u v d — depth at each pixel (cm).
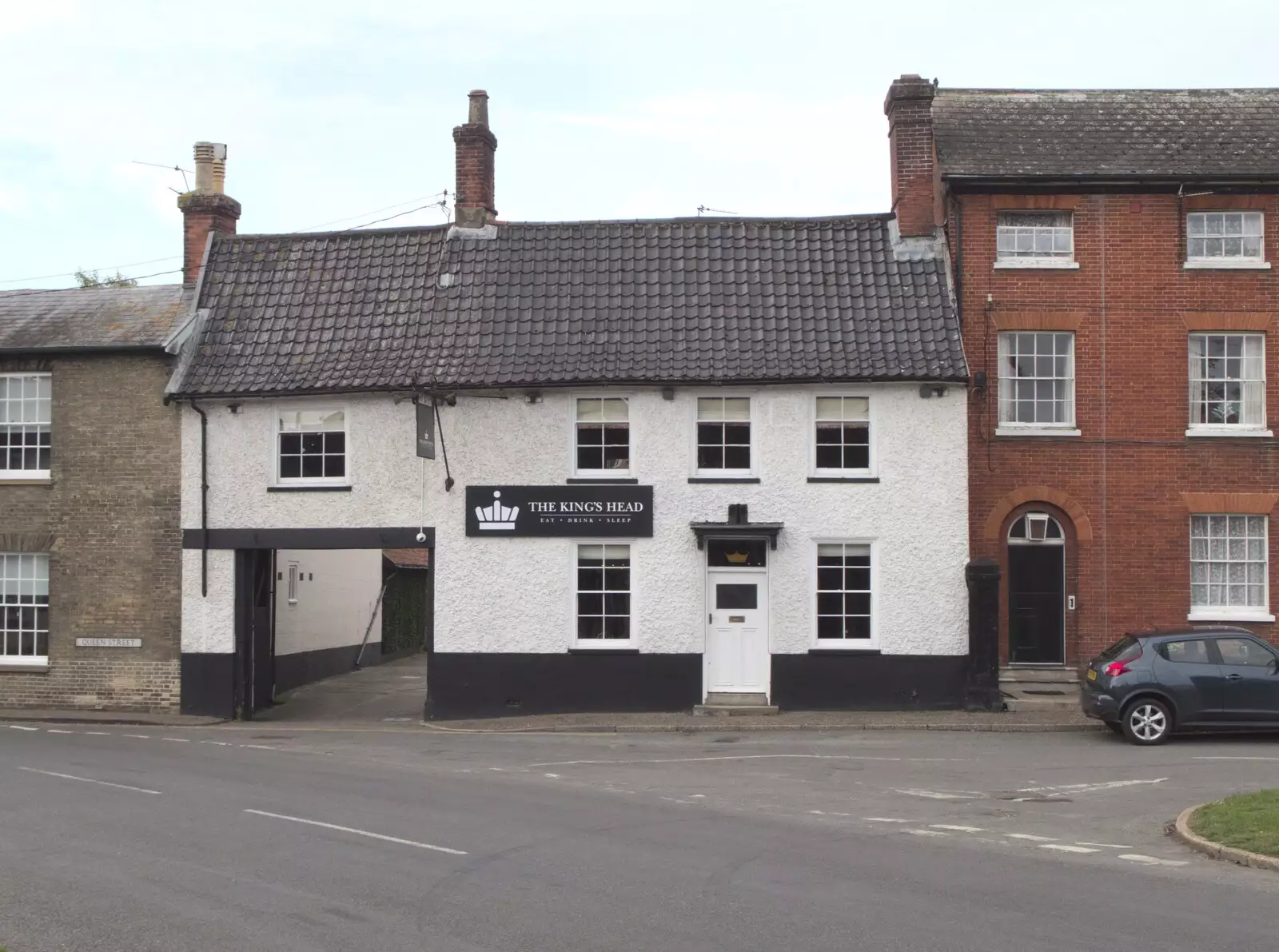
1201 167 2372
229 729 2238
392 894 956
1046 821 1283
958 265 2389
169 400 2386
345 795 1423
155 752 1847
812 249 2453
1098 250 2386
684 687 2278
